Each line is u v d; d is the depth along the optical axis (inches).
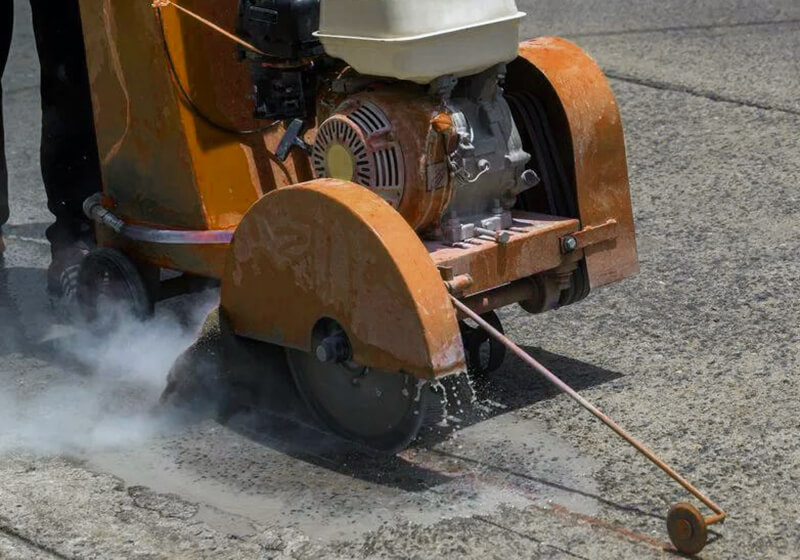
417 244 353.1
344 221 355.9
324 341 368.5
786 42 805.2
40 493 376.2
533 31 867.4
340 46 377.7
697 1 917.2
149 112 434.6
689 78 753.6
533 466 381.4
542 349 463.5
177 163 432.5
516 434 401.4
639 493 363.6
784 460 377.1
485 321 398.3
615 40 834.8
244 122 439.8
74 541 349.4
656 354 452.8
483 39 375.6
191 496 374.0
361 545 343.0
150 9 419.5
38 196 661.3
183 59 425.1
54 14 501.0
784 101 705.6
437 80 373.1
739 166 629.3
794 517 347.3
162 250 445.1
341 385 390.6
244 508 365.4
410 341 348.8
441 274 370.9
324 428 406.6
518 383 437.1
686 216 577.3
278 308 385.4
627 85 750.5
